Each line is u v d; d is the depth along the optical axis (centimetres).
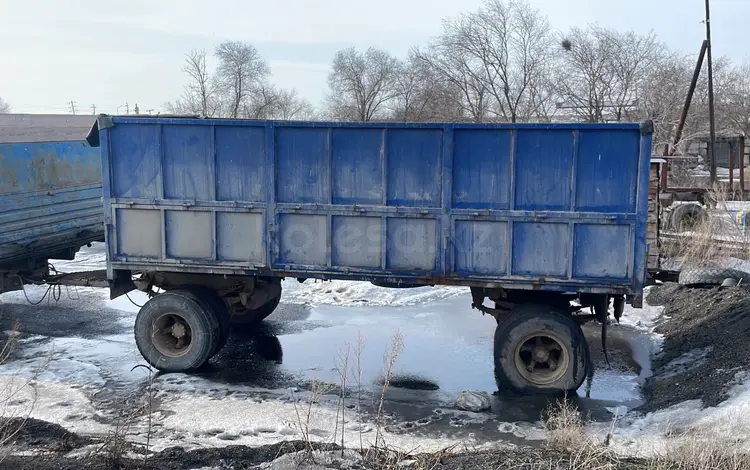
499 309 770
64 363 810
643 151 662
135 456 520
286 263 749
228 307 828
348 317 1070
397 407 684
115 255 783
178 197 761
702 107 3341
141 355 841
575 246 688
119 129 763
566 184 684
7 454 508
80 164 1076
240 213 751
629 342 929
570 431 546
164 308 775
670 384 732
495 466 497
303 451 517
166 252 771
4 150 897
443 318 1063
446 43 3928
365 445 562
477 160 697
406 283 728
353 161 721
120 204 771
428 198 711
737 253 1162
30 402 664
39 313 1080
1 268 938
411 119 4141
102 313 1085
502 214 695
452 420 645
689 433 562
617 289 684
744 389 625
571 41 3619
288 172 736
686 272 966
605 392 738
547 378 715
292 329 998
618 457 514
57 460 501
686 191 1786
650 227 703
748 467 457
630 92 3500
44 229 975
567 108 3650
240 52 4566
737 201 2055
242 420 622
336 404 683
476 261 710
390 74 4894
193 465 505
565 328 700
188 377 765
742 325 797
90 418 631
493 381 775
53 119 3122
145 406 663
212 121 740
